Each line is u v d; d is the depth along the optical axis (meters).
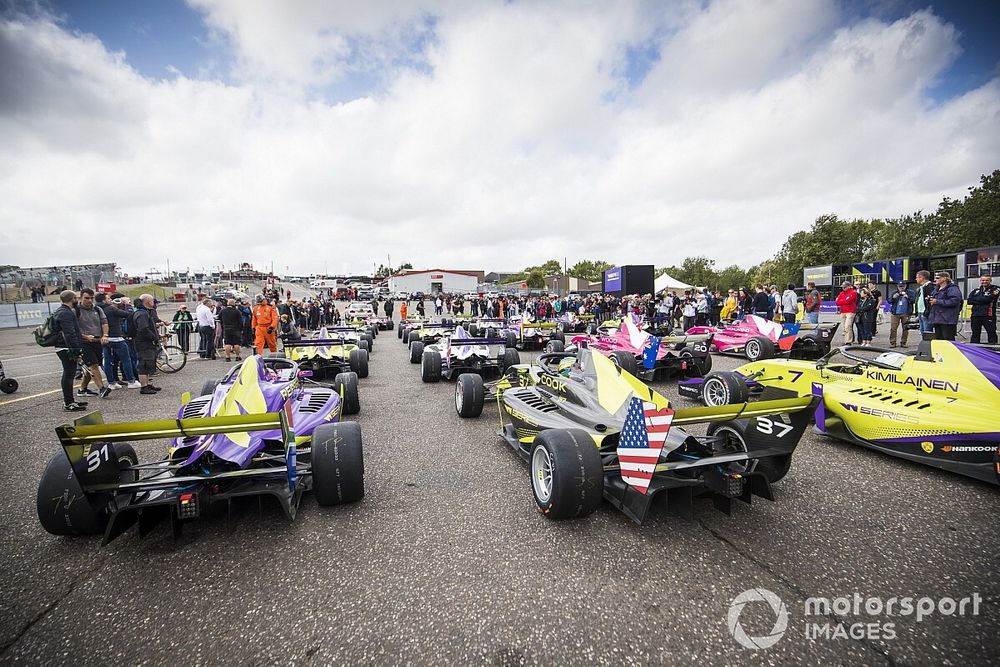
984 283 9.16
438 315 30.39
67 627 2.24
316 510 3.42
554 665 2.00
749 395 6.27
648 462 2.77
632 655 2.05
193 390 8.05
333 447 3.32
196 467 3.15
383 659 2.03
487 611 2.33
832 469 4.25
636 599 2.42
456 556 2.82
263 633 2.20
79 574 2.66
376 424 5.85
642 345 8.54
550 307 25.95
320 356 8.91
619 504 3.15
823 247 51.97
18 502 3.63
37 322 23.05
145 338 7.74
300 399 4.63
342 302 53.53
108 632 2.21
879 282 23.02
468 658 2.04
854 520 3.27
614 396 3.72
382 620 2.28
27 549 2.91
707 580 2.57
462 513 3.38
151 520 2.97
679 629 2.21
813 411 3.02
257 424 2.74
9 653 2.08
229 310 11.86
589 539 3.00
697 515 3.32
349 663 2.01
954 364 4.22
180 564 2.75
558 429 3.24
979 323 9.28
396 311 43.66
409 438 5.26
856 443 4.78
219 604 2.40
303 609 2.36
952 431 3.96
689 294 17.38
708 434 3.93
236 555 2.84
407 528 3.16
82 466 2.71
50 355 13.30
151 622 2.27
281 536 3.05
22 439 5.28
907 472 4.17
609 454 3.44
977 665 2.01
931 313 8.88
